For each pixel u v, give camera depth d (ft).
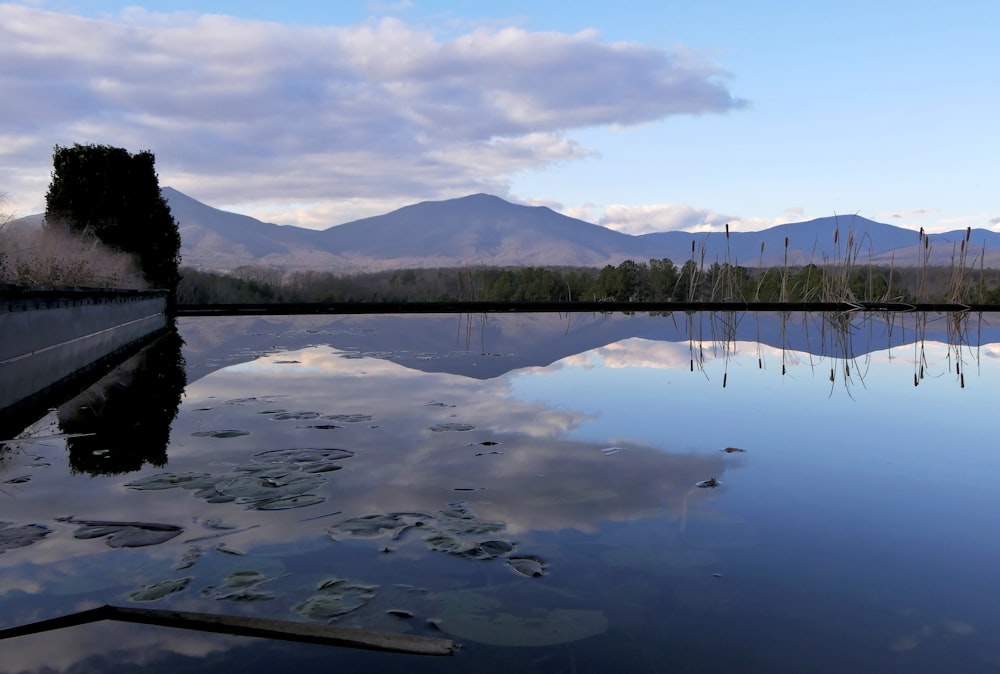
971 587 7.11
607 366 25.38
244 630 6.10
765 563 7.68
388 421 15.33
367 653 5.75
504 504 9.64
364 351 30.32
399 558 7.76
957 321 37.60
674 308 46.42
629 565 7.60
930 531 8.71
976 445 13.47
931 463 12.05
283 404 17.56
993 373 23.95
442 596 6.82
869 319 46.75
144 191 42.65
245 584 7.05
